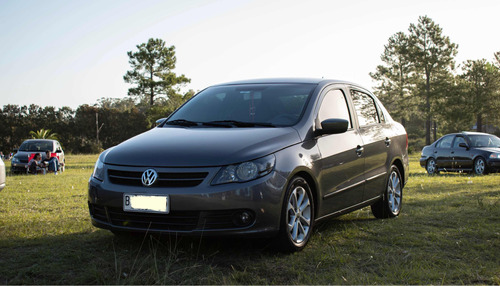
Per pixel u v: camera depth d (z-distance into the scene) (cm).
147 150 385
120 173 379
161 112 5847
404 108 6262
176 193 350
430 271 340
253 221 354
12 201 771
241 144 375
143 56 5931
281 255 384
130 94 6066
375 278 323
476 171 1420
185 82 6159
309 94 463
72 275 331
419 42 5459
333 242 435
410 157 3706
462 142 1493
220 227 352
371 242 439
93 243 422
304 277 328
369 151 514
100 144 6291
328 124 428
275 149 379
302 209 400
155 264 331
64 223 525
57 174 1714
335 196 446
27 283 314
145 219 365
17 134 6488
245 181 352
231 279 321
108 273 333
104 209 384
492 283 319
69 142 6469
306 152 407
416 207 658
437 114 5606
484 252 399
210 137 397
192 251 389
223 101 482
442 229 496
